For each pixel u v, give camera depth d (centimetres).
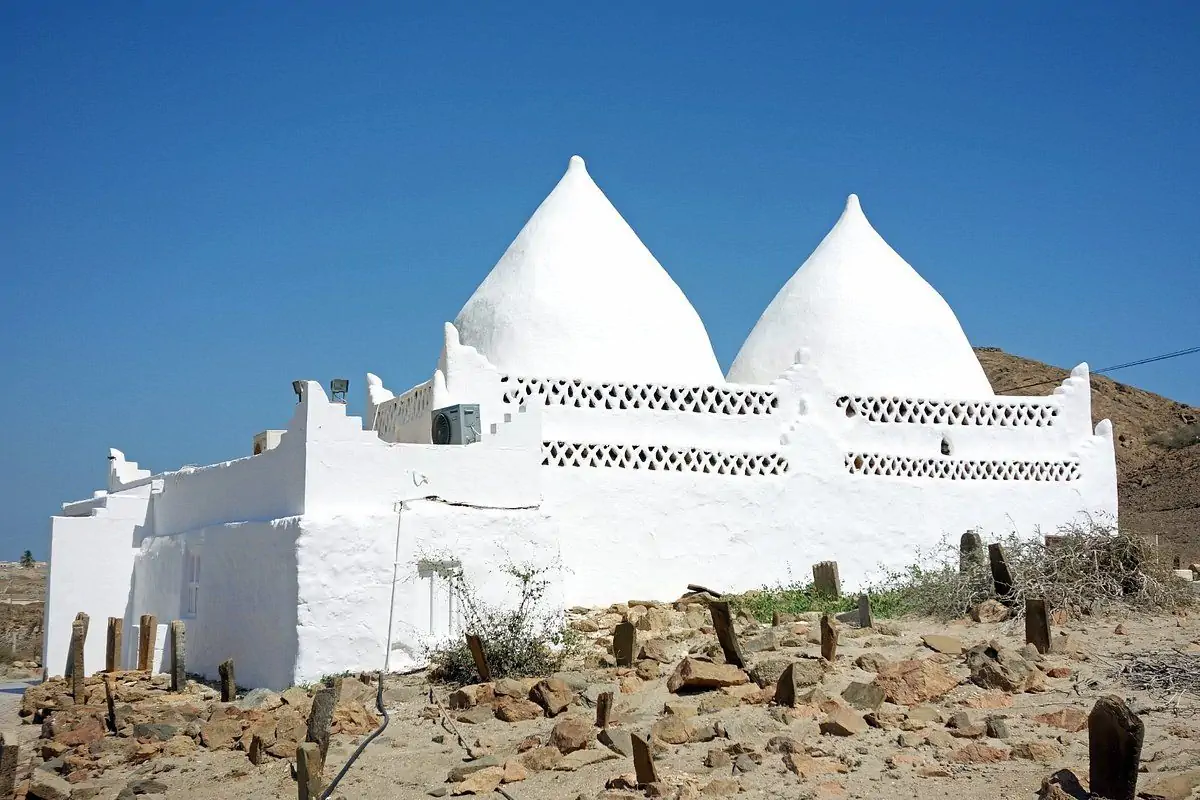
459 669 1540
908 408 2250
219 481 2006
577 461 1981
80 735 1510
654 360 2125
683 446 2044
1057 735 1090
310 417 1655
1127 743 892
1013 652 1327
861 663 1354
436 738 1277
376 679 1551
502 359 2100
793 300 2455
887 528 2167
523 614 1567
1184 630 1495
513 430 1798
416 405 2117
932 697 1216
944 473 2245
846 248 2480
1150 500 4144
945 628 1580
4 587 4341
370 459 1688
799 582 2075
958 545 2206
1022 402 2322
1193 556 3347
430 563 1683
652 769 1008
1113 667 1310
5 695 2159
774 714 1184
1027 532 2269
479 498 1756
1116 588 1658
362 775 1184
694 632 1628
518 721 1315
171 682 1745
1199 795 916
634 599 1970
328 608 1605
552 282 2158
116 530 2291
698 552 2028
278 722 1346
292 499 1688
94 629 2245
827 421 2173
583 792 1045
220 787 1238
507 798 1058
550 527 1781
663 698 1311
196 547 1969
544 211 2306
